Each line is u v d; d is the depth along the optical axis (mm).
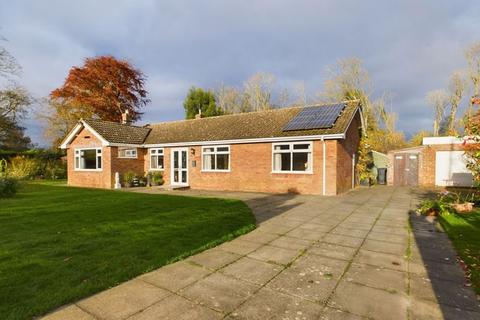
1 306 3045
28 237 5680
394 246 5531
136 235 5891
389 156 19922
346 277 4066
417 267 4441
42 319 2881
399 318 3014
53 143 30609
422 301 3373
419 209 9109
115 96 32250
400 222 7609
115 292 3518
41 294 3322
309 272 4242
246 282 3877
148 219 7391
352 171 16938
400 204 10664
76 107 30422
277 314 3066
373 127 31656
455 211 8711
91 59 31125
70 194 13047
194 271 4238
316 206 10180
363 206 10203
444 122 32719
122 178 18250
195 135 18266
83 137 19297
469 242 5621
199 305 3236
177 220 7309
